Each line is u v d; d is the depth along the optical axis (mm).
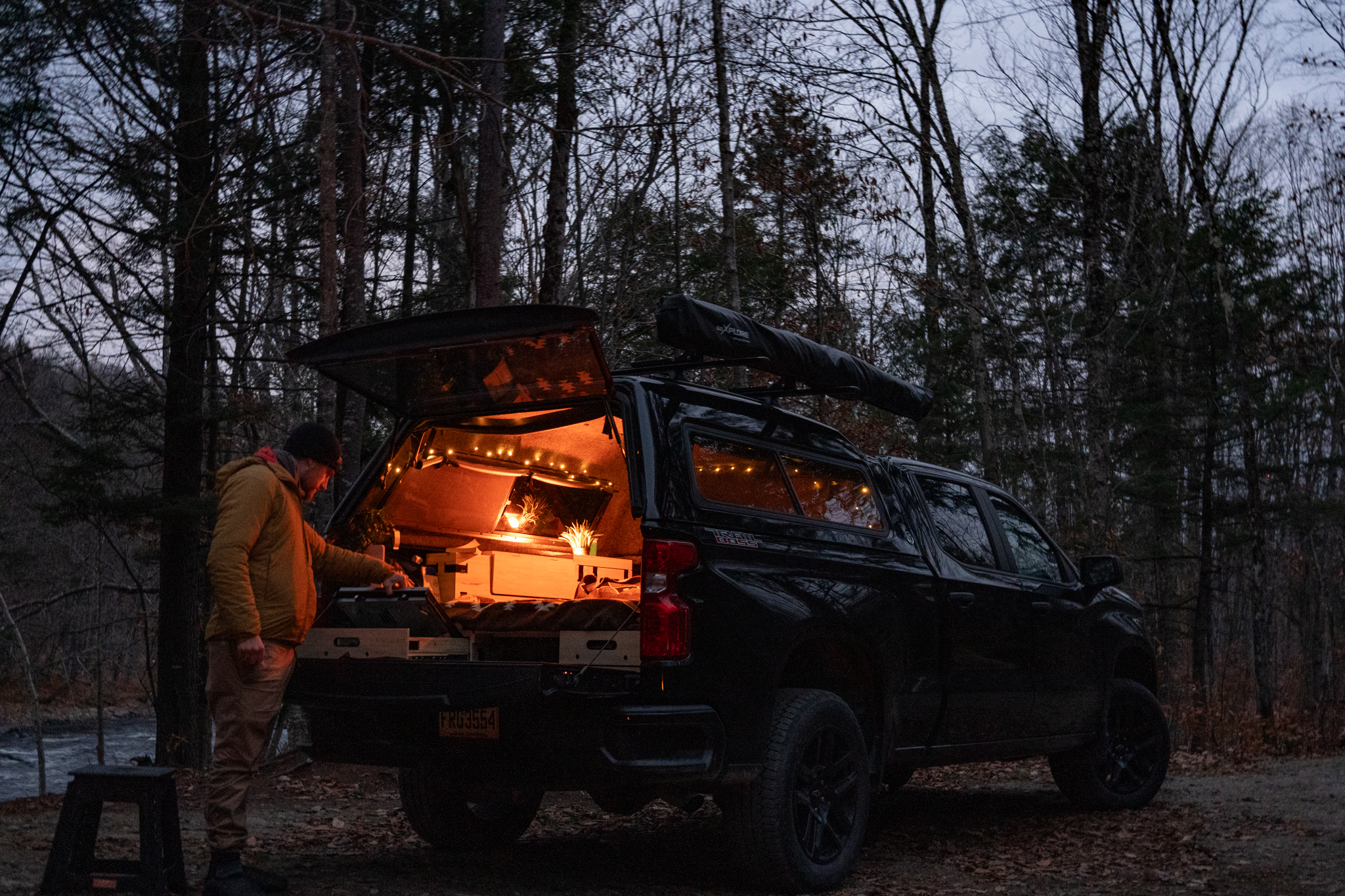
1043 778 8922
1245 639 24875
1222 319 18266
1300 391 19188
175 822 4141
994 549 6379
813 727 4641
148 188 9867
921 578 5516
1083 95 16797
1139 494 19219
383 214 12312
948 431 23297
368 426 12422
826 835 4836
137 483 11289
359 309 9086
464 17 11539
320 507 9367
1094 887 5059
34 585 16219
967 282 17250
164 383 11062
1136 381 18812
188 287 10289
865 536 5367
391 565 4980
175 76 9859
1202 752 11250
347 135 10461
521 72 12078
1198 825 6629
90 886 4016
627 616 4336
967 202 16938
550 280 12961
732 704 4328
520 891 4504
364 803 7211
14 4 9148
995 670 5961
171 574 10297
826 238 19031
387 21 10953
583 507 6180
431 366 4664
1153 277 17641
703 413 4766
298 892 4305
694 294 17969
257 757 4238
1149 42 16969
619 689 4125
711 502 4539
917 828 6551
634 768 4035
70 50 9594
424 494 5344
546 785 4188
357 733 4562
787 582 4672
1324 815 6965
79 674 19703
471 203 15742
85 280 10367
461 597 5016
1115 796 7102
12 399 12180
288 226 11164
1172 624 21156
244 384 11789
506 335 4219
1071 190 17078
